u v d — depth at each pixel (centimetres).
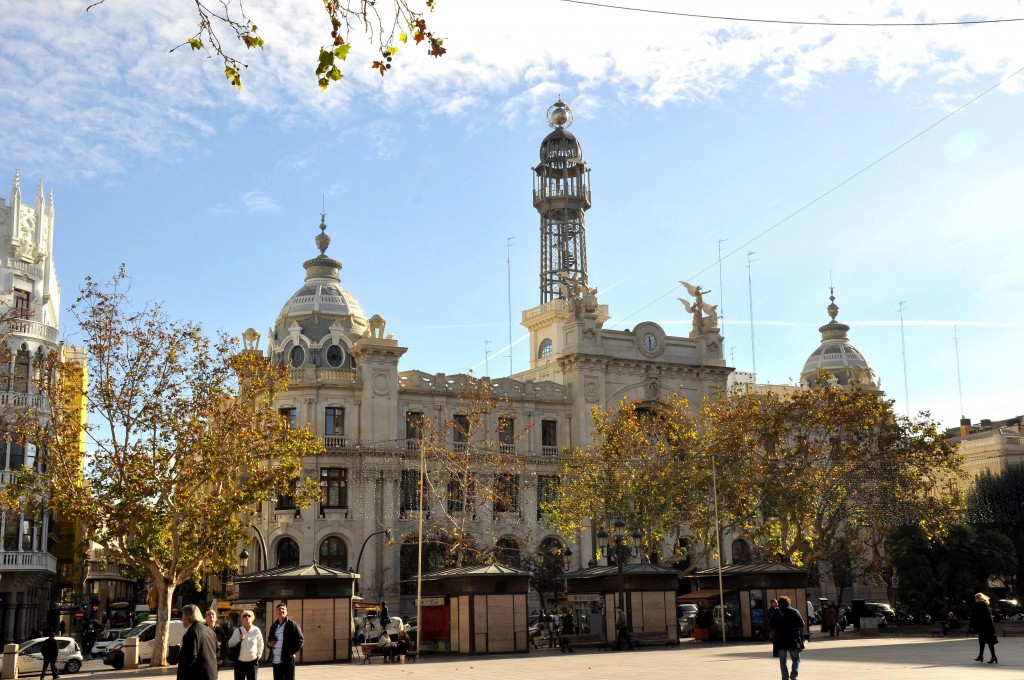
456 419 9169
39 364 5944
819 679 3016
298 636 2691
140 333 5238
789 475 7169
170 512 5216
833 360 12125
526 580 5297
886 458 7188
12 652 4738
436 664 4478
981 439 12181
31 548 6888
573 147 12475
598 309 9888
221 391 5425
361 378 8812
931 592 6919
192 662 1930
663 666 3866
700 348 10188
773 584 5931
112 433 5156
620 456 7531
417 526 8562
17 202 7231
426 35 1415
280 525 8394
